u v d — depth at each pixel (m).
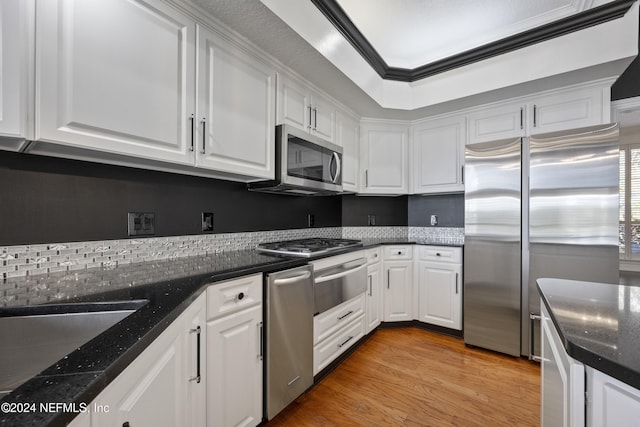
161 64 1.24
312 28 1.73
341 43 2.03
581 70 2.06
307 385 1.70
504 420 1.54
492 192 2.33
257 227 2.22
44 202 1.17
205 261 1.54
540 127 2.41
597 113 2.20
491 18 2.09
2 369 0.79
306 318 1.70
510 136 2.54
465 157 2.47
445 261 2.67
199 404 1.08
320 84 2.24
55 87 0.93
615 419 0.53
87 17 1.01
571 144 2.02
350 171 2.74
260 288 1.44
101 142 1.05
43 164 1.17
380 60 2.48
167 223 1.61
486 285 2.35
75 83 0.98
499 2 1.94
